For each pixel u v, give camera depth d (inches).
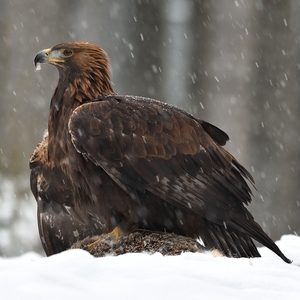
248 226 453.7
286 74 1142.3
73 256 296.0
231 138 1136.2
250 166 1115.3
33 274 273.9
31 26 1170.0
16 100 1131.3
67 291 261.3
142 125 470.3
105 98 493.0
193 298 267.0
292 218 1099.3
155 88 1427.2
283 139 1123.9
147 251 438.6
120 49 1398.9
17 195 914.1
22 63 1154.0
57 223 523.2
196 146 471.2
